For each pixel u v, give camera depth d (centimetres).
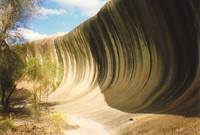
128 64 2119
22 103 2228
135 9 1791
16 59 1555
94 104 1970
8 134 825
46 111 1562
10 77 1564
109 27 2275
